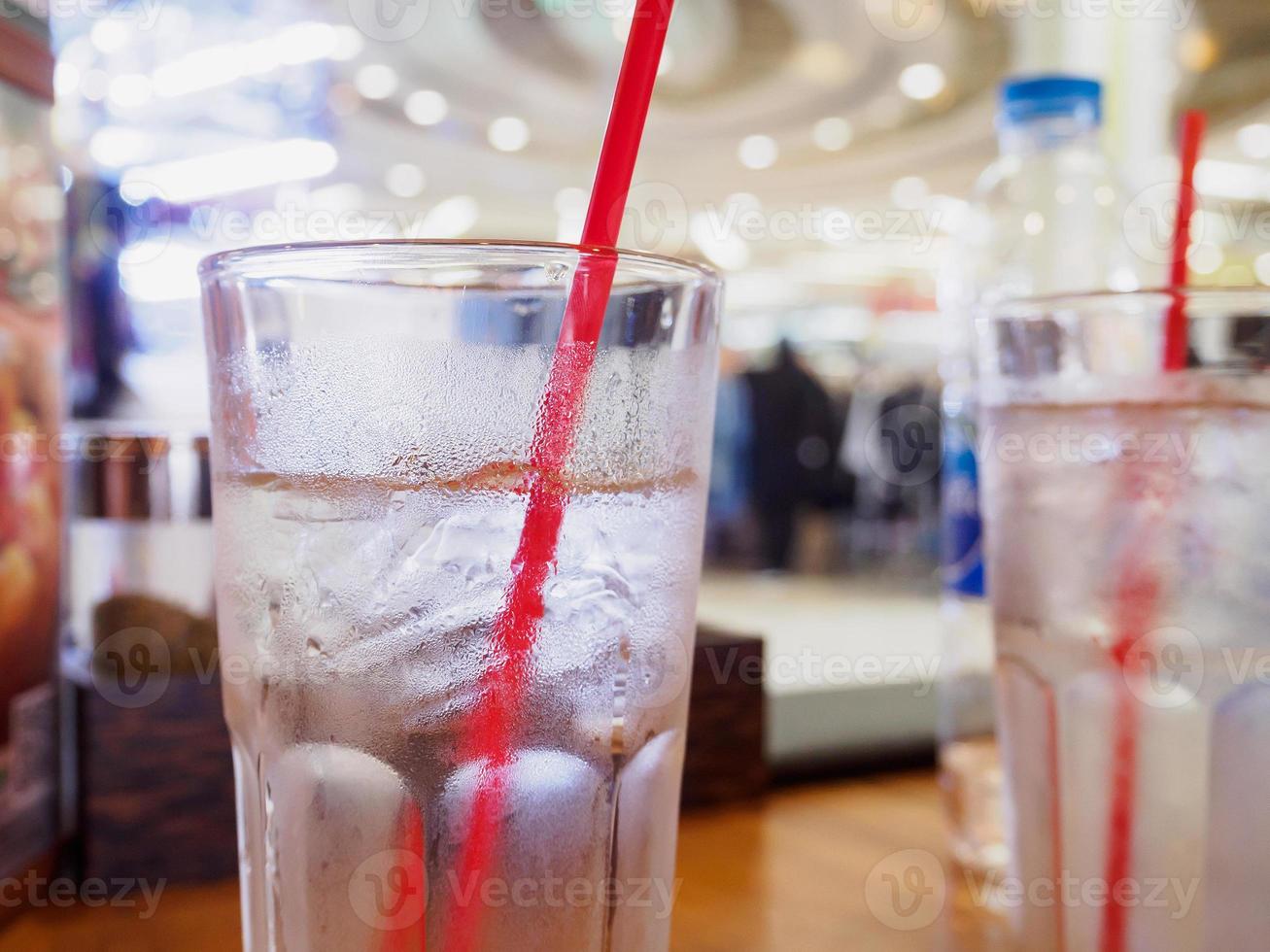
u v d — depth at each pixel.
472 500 0.21
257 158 1.38
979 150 3.54
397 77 2.76
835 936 0.32
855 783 0.47
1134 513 0.26
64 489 0.35
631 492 0.22
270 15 1.72
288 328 0.21
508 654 0.21
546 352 0.21
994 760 0.44
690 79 2.88
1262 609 0.25
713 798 0.42
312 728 0.21
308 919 0.22
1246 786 0.25
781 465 2.72
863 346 4.09
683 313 0.23
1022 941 0.28
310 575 0.21
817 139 3.42
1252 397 0.25
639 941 0.22
